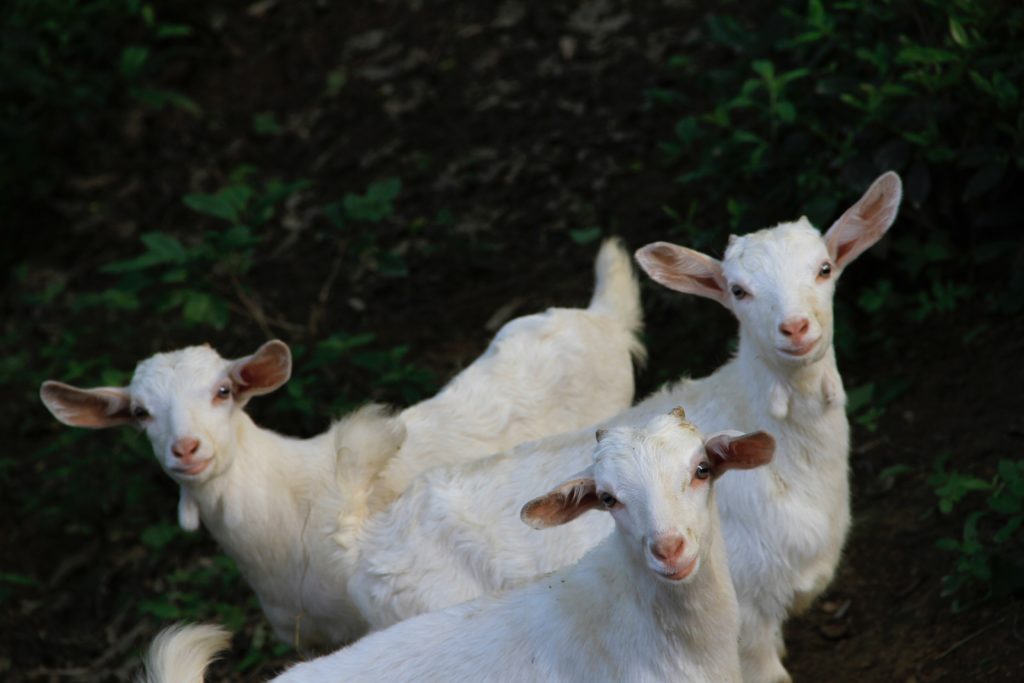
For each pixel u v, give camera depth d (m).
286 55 14.98
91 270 13.59
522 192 12.41
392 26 14.77
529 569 6.96
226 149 14.22
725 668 5.90
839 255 6.90
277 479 8.11
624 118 12.57
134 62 14.21
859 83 9.77
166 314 12.65
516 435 8.55
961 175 9.75
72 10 14.96
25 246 14.09
